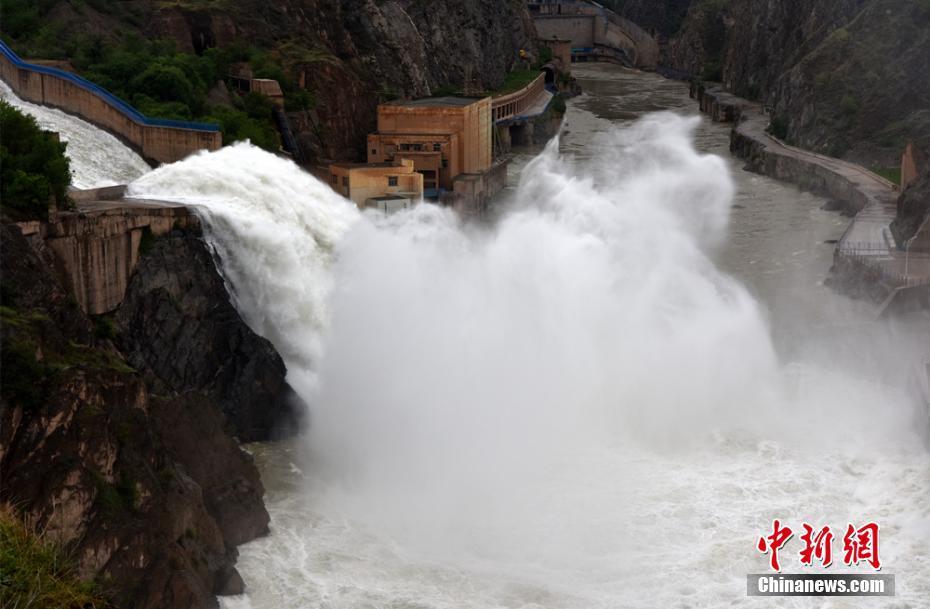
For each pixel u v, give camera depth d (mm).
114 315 96062
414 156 167375
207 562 74688
